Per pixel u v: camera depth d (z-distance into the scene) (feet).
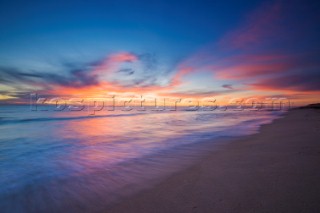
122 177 12.85
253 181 10.64
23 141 26.84
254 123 46.93
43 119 63.77
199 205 8.56
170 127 42.37
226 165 13.94
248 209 7.92
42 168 15.15
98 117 76.64
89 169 14.74
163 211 8.34
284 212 7.52
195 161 15.83
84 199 9.96
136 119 67.41
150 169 14.28
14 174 13.84
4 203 9.74
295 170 11.86
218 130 35.35
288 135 25.18
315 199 8.32
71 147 22.81
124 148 21.85
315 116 60.90
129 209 8.72
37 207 9.34
